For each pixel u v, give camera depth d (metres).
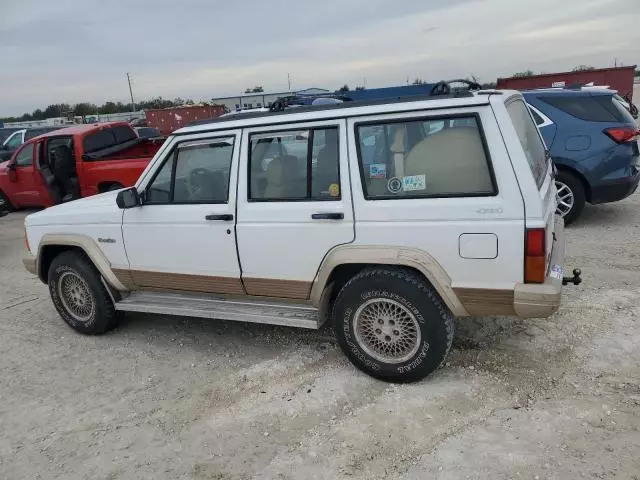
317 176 3.75
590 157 6.94
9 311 6.04
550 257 3.57
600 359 3.84
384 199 3.53
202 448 3.29
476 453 2.99
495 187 3.24
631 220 7.54
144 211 4.43
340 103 3.78
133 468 3.16
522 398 3.48
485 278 3.34
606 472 2.76
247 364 4.30
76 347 4.91
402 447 3.11
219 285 4.26
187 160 4.24
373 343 3.76
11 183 11.53
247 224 3.98
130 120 39.38
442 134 3.36
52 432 3.60
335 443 3.20
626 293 4.93
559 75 22.84
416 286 3.49
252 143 3.94
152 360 4.52
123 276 4.70
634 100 29.00
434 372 3.87
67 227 4.86
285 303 4.11
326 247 3.73
